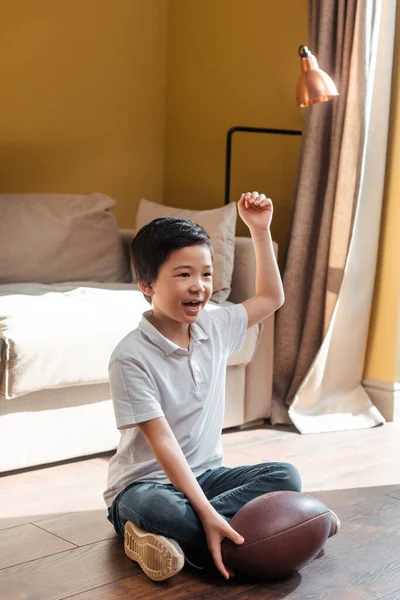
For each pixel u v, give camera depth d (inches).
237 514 68.1
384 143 126.7
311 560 73.0
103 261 135.6
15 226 129.8
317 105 128.4
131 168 165.5
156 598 65.3
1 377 94.0
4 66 146.3
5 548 75.2
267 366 124.4
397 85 126.8
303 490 93.6
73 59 154.3
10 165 148.9
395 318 129.6
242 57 153.9
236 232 156.5
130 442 73.4
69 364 98.4
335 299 126.8
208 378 73.3
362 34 122.5
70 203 137.3
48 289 121.0
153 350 71.1
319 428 122.1
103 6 157.2
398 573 70.8
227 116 157.4
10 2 145.7
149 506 68.8
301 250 130.2
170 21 167.3
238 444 113.8
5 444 96.0
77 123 156.3
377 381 131.8
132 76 163.3
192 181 165.2
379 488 95.0
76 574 69.6
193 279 69.7
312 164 129.3
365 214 127.3
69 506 86.9
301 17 142.5
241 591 66.7
